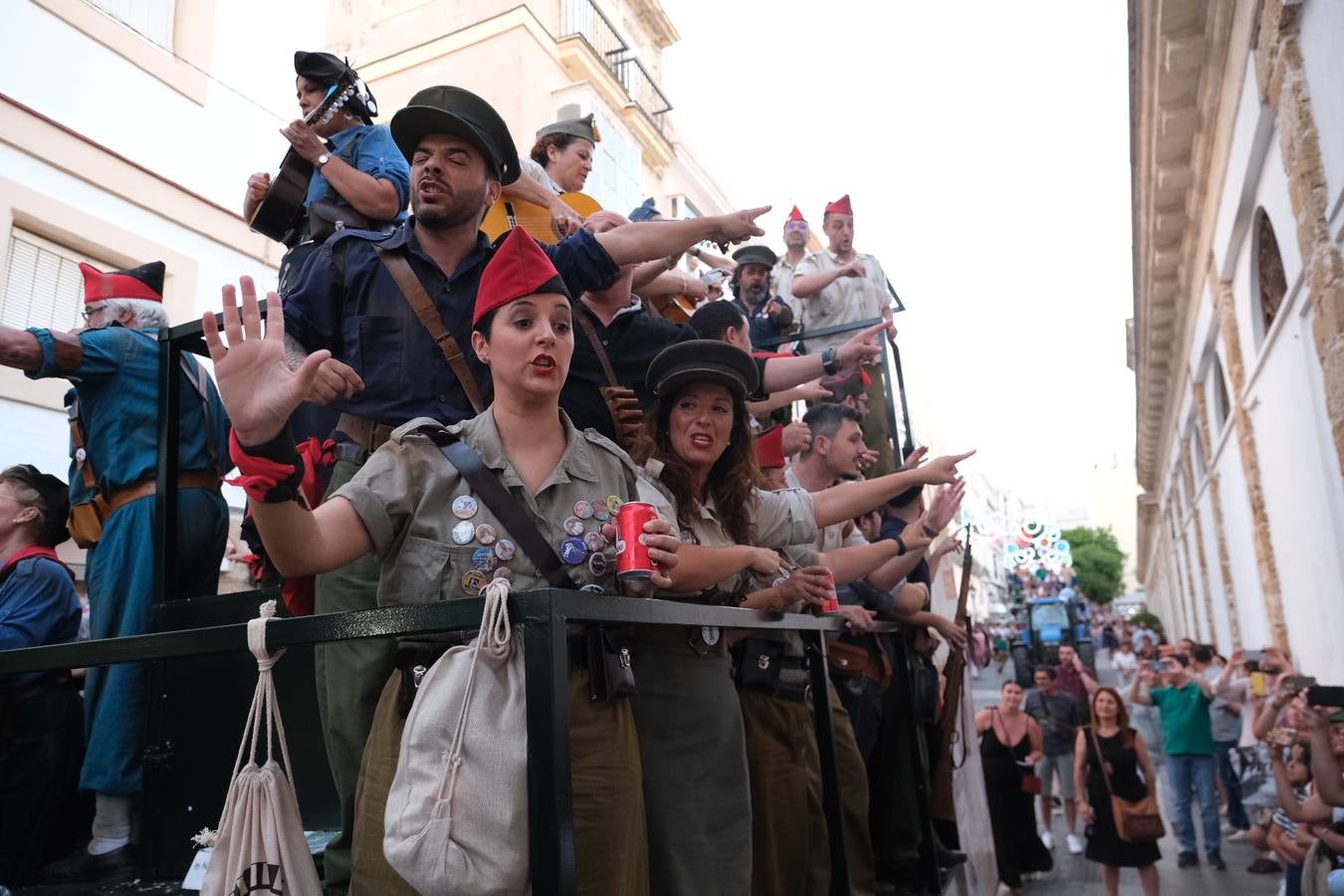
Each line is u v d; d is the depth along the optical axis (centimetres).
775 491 317
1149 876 768
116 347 333
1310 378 701
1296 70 596
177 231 713
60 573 338
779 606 271
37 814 297
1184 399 1650
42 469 597
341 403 269
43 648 191
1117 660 2175
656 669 226
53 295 623
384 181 329
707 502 287
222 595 300
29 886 285
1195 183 1048
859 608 374
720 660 240
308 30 873
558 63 1371
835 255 670
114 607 317
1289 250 705
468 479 192
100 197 651
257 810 161
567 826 143
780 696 288
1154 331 1568
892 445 596
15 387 580
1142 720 1255
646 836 203
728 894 217
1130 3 891
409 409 266
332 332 273
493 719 152
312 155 313
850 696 395
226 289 166
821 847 300
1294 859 585
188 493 335
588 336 323
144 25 707
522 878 147
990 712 844
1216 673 1123
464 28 1337
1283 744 593
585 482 208
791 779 284
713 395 279
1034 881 911
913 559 415
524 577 189
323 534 176
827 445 421
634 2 1703
